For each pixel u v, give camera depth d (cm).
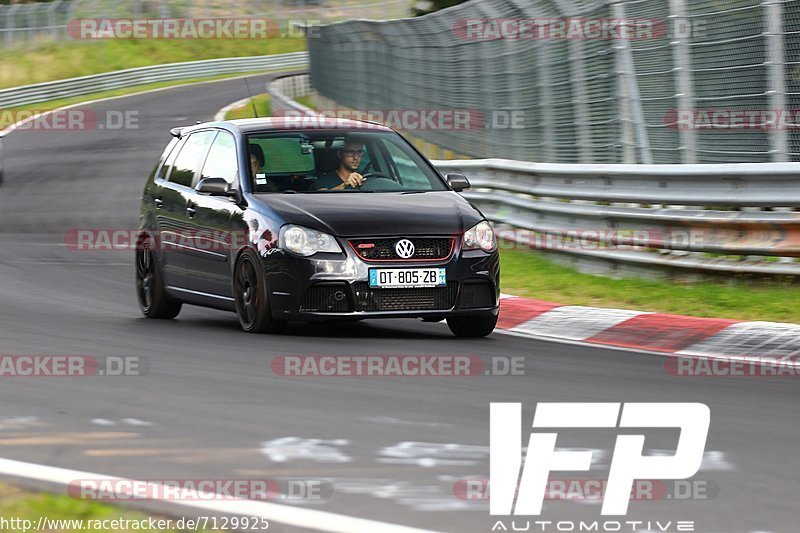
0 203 7925
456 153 7138
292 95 16338
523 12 5769
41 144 12281
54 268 4975
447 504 1505
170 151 3659
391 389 2283
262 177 3172
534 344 2973
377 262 2923
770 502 1535
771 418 2053
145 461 1723
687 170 3866
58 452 1784
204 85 19875
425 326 3353
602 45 4869
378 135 3341
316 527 1392
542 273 4441
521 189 5081
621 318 3275
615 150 4816
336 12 19775
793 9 3747
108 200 8050
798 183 3572
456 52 6981
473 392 2258
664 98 4400
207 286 3284
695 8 4191
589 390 2292
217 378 2395
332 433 1897
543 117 5606
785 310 3316
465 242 3000
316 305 2925
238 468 1680
